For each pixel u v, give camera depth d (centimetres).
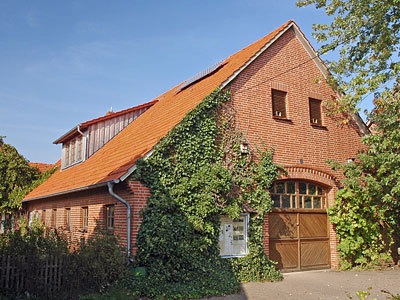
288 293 1005
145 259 993
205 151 1164
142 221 1027
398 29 1355
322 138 1495
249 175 1252
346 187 1468
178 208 1066
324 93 1562
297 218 1381
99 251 934
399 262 1532
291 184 1393
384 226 1531
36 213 2130
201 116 1183
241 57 1509
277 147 1355
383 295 998
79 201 1490
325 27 1449
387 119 1327
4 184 2256
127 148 1336
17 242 880
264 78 1391
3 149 2295
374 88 1307
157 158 1069
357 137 1611
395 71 1282
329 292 1023
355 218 1434
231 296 970
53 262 868
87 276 895
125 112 1931
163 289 936
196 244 1050
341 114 1581
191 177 1116
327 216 1466
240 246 1187
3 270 824
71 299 848
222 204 1144
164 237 1003
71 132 1906
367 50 1448
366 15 1385
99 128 1848
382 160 1371
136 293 902
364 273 1334
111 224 1223
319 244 1420
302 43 1552
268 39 1434
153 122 1466
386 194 1348
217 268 1091
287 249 1334
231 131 1250
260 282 1148
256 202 1239
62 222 1675
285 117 1427
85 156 1786
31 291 835
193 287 975
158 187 1055
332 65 1497
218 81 1312
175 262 1006
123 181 1055
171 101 1678
